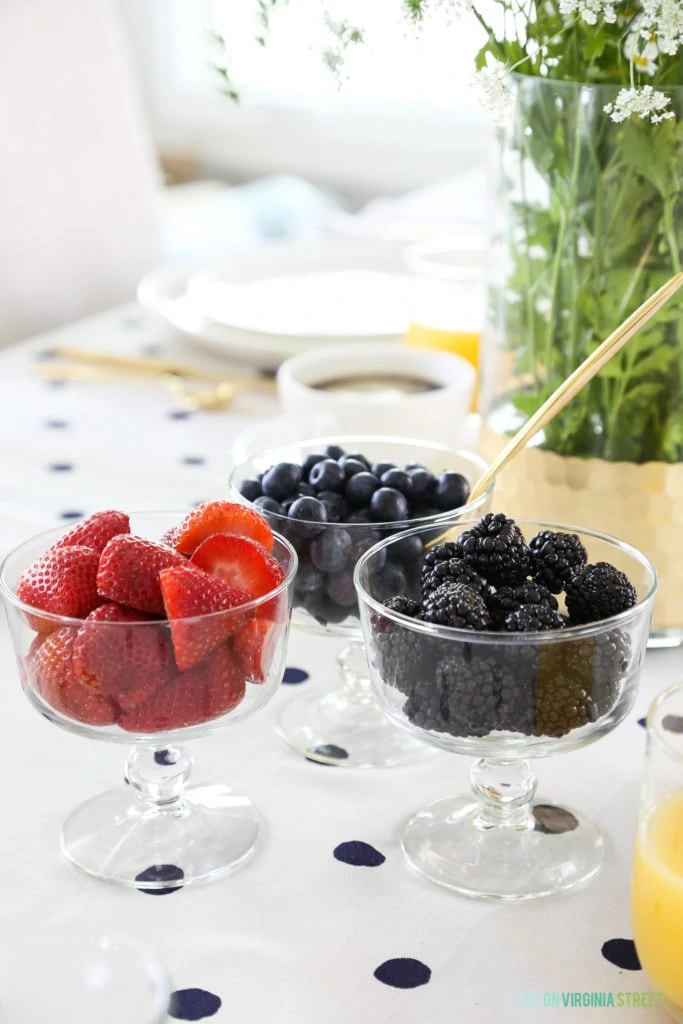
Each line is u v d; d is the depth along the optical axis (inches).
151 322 54.9
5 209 62.9
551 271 34.5
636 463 34.7
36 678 30.0
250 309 51.2
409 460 36.2
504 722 29.1
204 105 123.2
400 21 31.8
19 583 30.8
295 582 32.9
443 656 29.0
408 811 32.1
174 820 31.6
